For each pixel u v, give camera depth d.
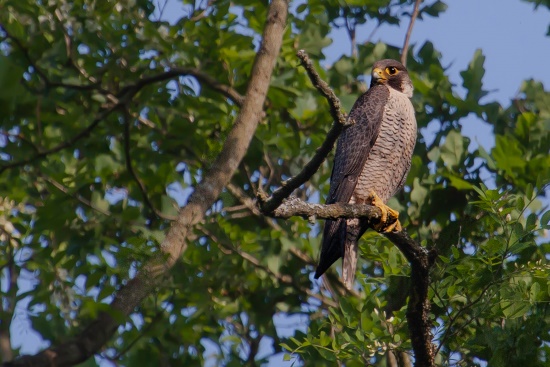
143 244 9.59
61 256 10.64
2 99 8.81
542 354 9.09
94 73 12.62
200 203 10.84
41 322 9.53
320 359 11.48
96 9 12.41
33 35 11.91
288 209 7.61
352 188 11.06
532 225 8.50
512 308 8.82
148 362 10.21
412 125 11.38
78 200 11.30
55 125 12.57
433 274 9.23
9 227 11.00
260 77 11.88
